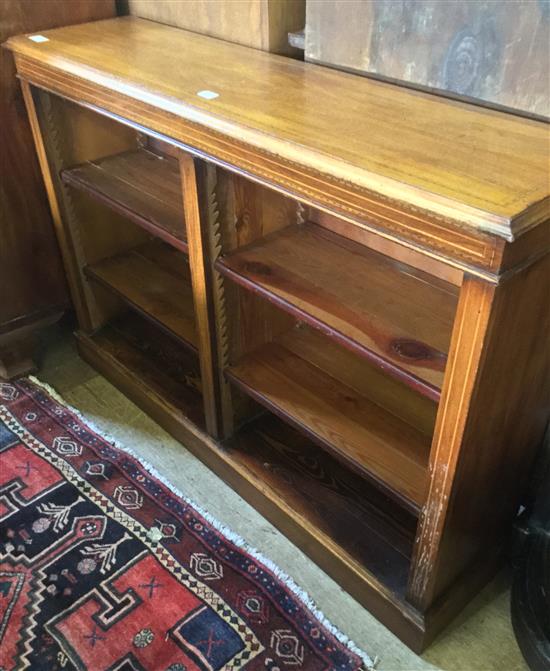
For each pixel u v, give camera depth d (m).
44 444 1.62
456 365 0.87
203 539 1.40
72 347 1.98
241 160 1.01
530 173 0.82
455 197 0.76
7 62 1.46
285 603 1.28
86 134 1.59
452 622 1.27
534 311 0.90
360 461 1.20
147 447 1.64
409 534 1.33
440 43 1.05
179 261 1.81
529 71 0.97
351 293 1.14
